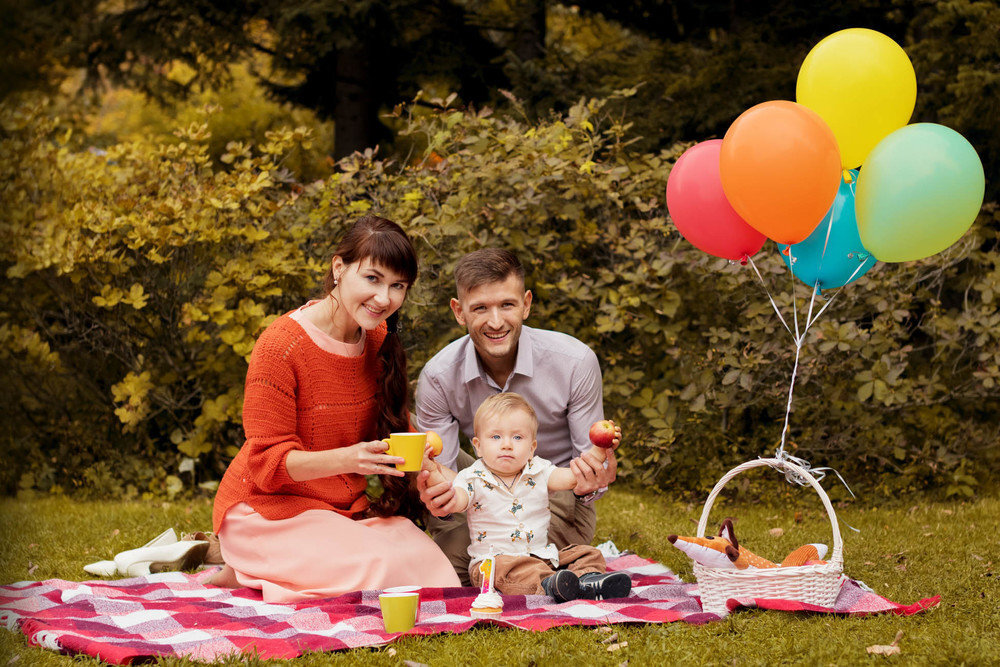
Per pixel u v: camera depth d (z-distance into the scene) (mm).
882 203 3418
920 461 6328
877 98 3553
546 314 6223
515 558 3516
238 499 3551
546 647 2807
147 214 5848
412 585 3488
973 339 6484
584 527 4020
